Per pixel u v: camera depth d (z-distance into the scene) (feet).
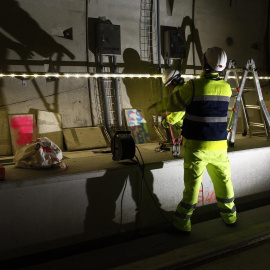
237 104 15.75
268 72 23.34
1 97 15.02
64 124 16.57
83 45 16.85
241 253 10.21
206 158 10.85
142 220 12.56
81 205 11.18
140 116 18.31
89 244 11.64
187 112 10.95
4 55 14.92
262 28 22.93
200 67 20.58
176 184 13.20
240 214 13.65
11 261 10.32
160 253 10.61
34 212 10.39
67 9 16.25
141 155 13.41
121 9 17.70
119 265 10.01
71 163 12.43
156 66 19.07
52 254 10.96
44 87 15.99
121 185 11.91
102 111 17.67
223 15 21.06
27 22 15.34
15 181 9.88
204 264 9.58
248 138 18.19
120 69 17.97
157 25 18.51
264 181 15.84
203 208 14.17
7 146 14.74
